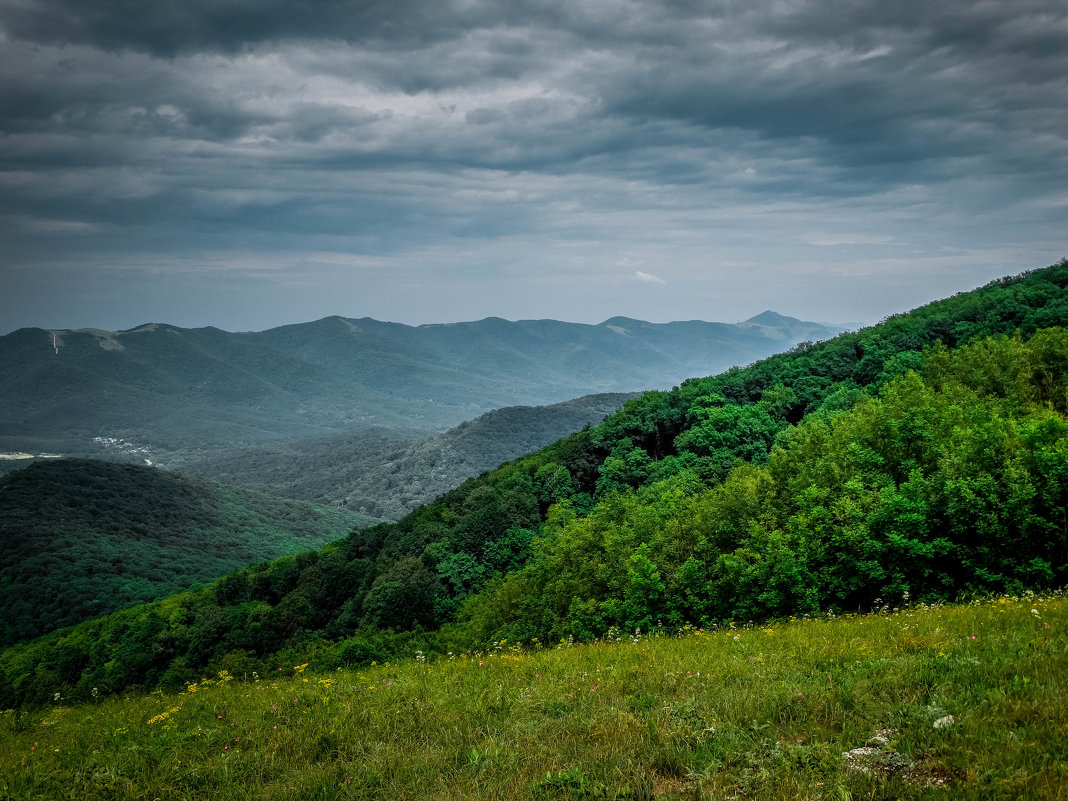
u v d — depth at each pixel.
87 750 12.62
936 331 77.19
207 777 10.33
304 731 11.53
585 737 9.48
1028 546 23.70
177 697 17.47
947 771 7.01
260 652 72.06
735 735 8.66
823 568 27.42
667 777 8.12
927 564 25.55
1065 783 6.09
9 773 11.70
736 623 28.45
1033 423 26.77
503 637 44.41
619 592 38.06
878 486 30.78
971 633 12.25
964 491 24.89
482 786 8.59
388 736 10.93
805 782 7.18
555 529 62.34
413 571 71.25
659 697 10.80
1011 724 7.57
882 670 10.17
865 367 75.25
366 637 56.91
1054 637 10.87
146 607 98.38
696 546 34.78
